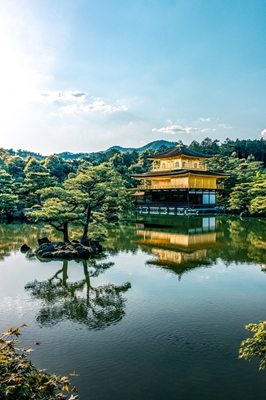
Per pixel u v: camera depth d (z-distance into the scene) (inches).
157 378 356.5
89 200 1005.2
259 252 1024.2
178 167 2839.6
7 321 504.1
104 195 1053.2
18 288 663.8
